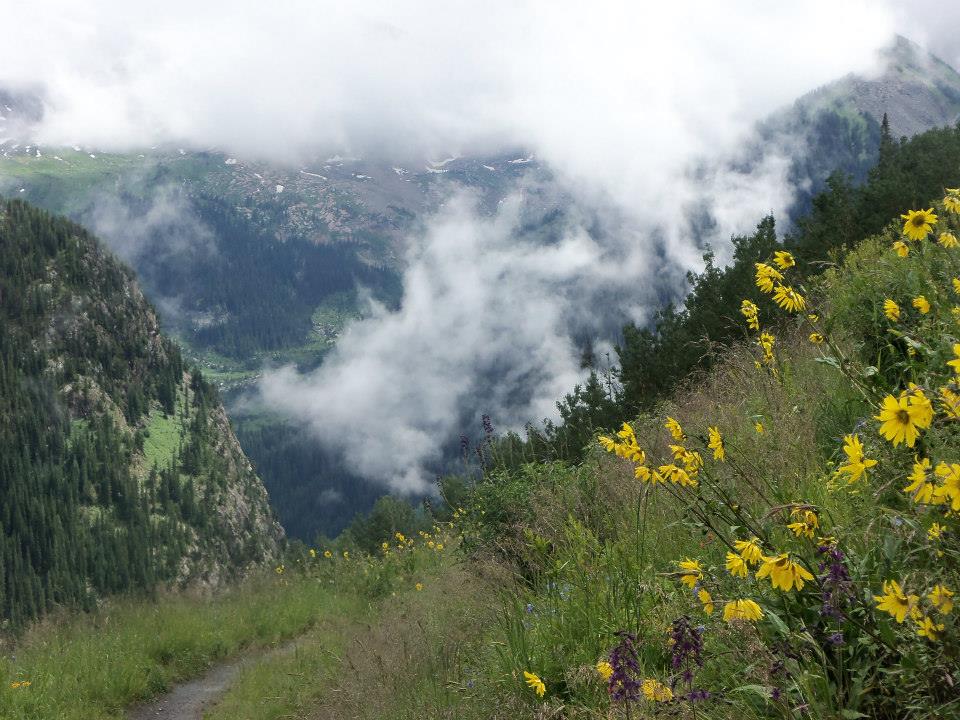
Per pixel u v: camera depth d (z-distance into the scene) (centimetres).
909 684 241
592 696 384
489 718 441
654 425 784
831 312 694
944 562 240
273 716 859
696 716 284
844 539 303
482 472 872
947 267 535
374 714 598
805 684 256
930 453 286
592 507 646
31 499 16550
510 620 520
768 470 438
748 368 709
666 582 414
